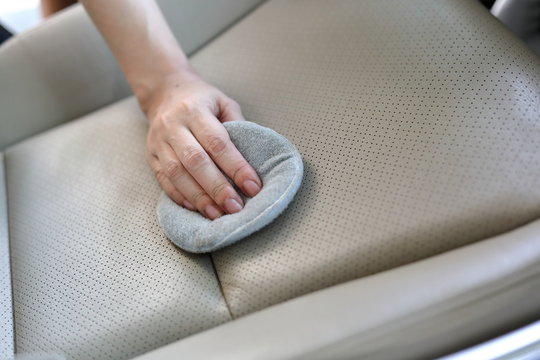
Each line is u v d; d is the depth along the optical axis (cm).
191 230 56
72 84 80
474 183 51
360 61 63
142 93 71
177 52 72
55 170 71
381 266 51
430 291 44
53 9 117
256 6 80
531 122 53
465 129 54
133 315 54
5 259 63
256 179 56
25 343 55
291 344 43
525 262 45
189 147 59
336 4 70
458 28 61
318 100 63
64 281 59
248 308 53
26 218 67
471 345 46
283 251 54
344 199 55
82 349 53
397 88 59
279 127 63
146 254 58
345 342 43
